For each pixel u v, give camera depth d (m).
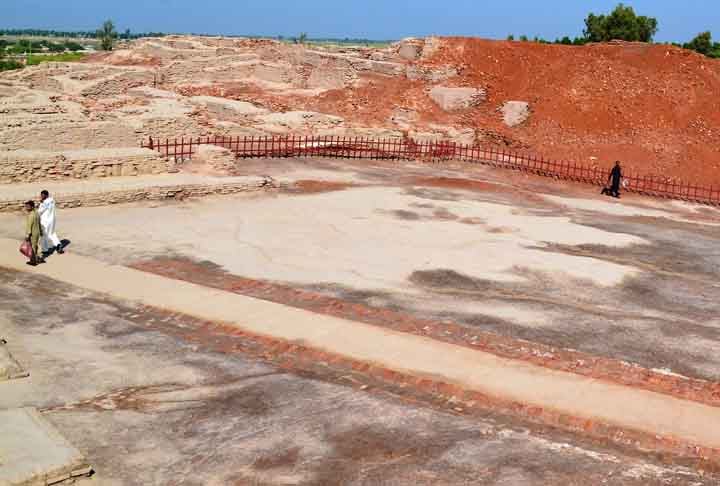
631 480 8.82
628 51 41.94
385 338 12.78
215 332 12.91
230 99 40.38
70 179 22.83
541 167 33.47
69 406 10.03
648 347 13.40
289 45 51.56
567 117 38.47
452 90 40.47
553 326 14.17
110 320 13.29
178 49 51.78
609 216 26.19
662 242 22.20
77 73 42.91
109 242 18.09
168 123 31.30
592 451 9.48
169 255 17.34
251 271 16.50
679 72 39.78
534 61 42.97
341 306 14.41
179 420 9.81
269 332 12.81
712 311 15.84
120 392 10.54
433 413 10.31
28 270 15.74
